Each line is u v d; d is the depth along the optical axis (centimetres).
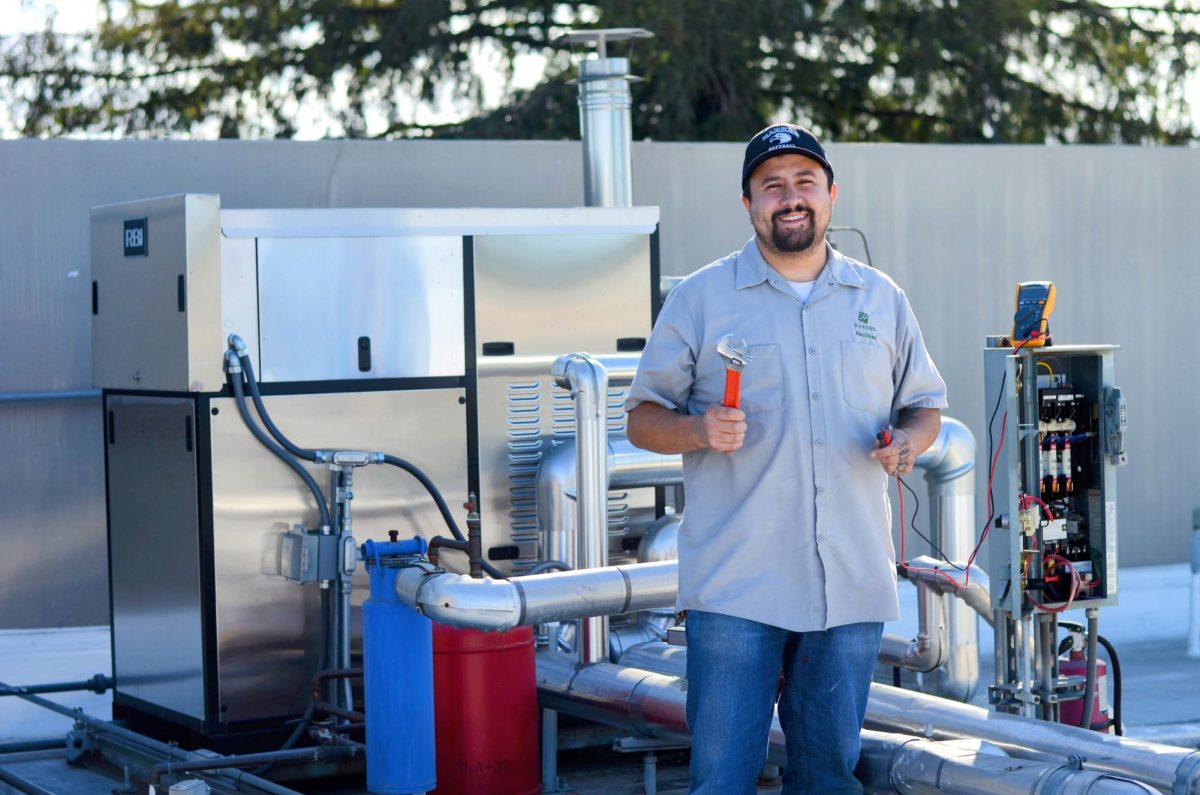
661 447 359
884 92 1398
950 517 554
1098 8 1398
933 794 392
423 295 539
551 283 560
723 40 1234
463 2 1328
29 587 652
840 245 780
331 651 518
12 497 649
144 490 541
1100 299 833
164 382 516
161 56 1321
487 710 481
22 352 656
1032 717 471
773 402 359
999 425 475
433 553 477
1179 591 828
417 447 538
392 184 707
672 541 560
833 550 358
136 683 555
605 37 651
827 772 372
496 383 552
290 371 519
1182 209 848
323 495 519
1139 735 596
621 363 531
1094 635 482
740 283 365
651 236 577
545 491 545
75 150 662
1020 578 469
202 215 501
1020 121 1372
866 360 365
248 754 492
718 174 763
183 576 517
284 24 1318
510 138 1263
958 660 547
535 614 452
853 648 363
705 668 361
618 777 537
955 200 802
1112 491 481
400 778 446
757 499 357
